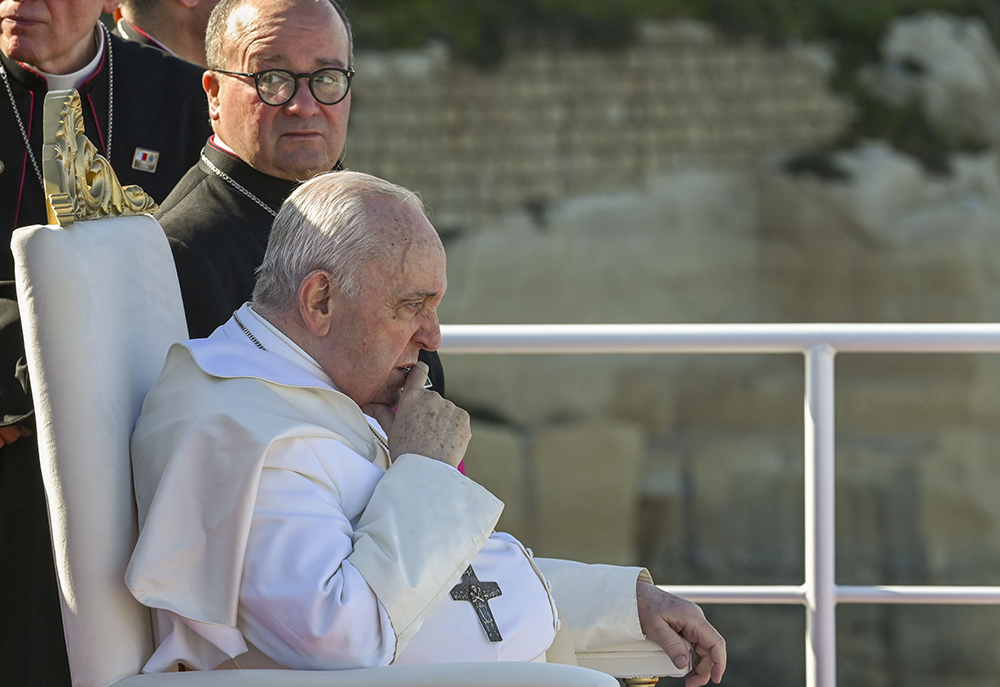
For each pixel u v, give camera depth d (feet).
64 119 19.26
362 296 19.38
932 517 176.55
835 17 191.11
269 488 18.43
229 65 25.62
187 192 25.94
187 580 18.20
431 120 183.93
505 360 184.24
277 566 18.02
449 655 18.93
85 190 19.72
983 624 162.09
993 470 178.50
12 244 18.17
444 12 185.68
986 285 186.70
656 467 181.47
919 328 27.58
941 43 191.21
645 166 188.34
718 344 27.91
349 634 17.69
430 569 18.37
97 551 17.99
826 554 27.50
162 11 35.42
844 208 187.32
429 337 20.17
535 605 20.36
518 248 184.44
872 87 190.19
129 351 19.71
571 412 183.83
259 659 18.80
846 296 188.34
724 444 182.29
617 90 187.11
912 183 188.24
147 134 31.19
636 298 186.29
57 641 22.27
